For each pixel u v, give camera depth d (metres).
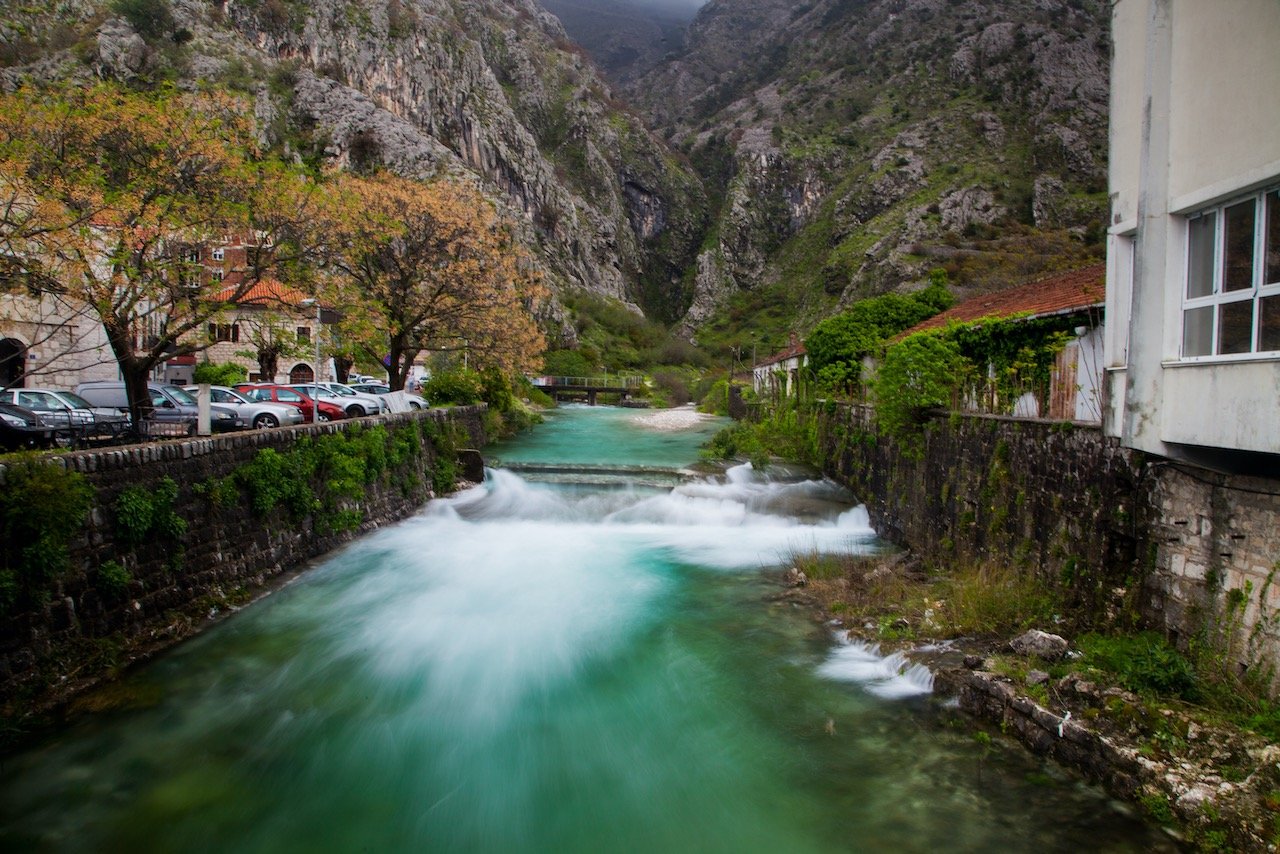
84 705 7.41
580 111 153.88
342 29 101.81
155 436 13.03
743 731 7.31
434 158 90.81
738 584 12.20
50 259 11.62
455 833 5.92
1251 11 5.77
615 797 6.38
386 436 16.34
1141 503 7.64
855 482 18.52
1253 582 6.24
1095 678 6.84
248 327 29.64
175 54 80.56
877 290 72.25
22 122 12.53
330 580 12.09
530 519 17.16
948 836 5.57
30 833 5.75
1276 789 5.14
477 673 8.72
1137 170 7.76
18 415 14.80
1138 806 5.63
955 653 8.30
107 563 8.24
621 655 9.23
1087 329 12.28
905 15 148.75
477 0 159.25
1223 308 6.20
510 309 29.58
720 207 146.12
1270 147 5.59
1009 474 10.42
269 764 6.78
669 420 44.12
